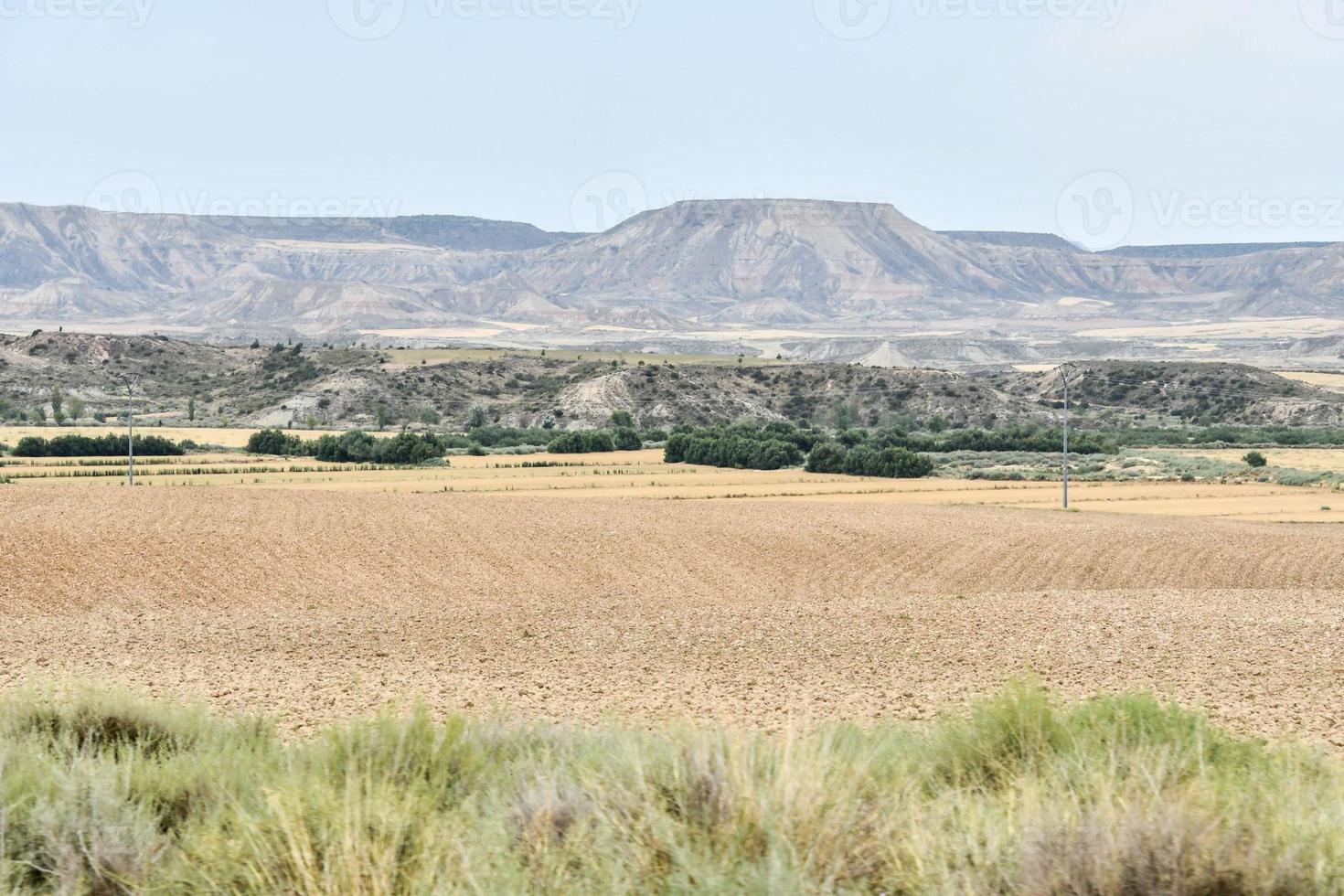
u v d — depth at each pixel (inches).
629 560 4665.4
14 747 826.8
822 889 575.8
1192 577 4443.9
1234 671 1851.6
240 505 5890.8
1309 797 735.7
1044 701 960.3
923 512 6382.9
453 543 4911.4
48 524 4825.3
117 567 4101.9
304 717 1381.6
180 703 1307.8
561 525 5487.2
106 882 627.5
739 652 2165.4
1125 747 850.1
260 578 4065.0
